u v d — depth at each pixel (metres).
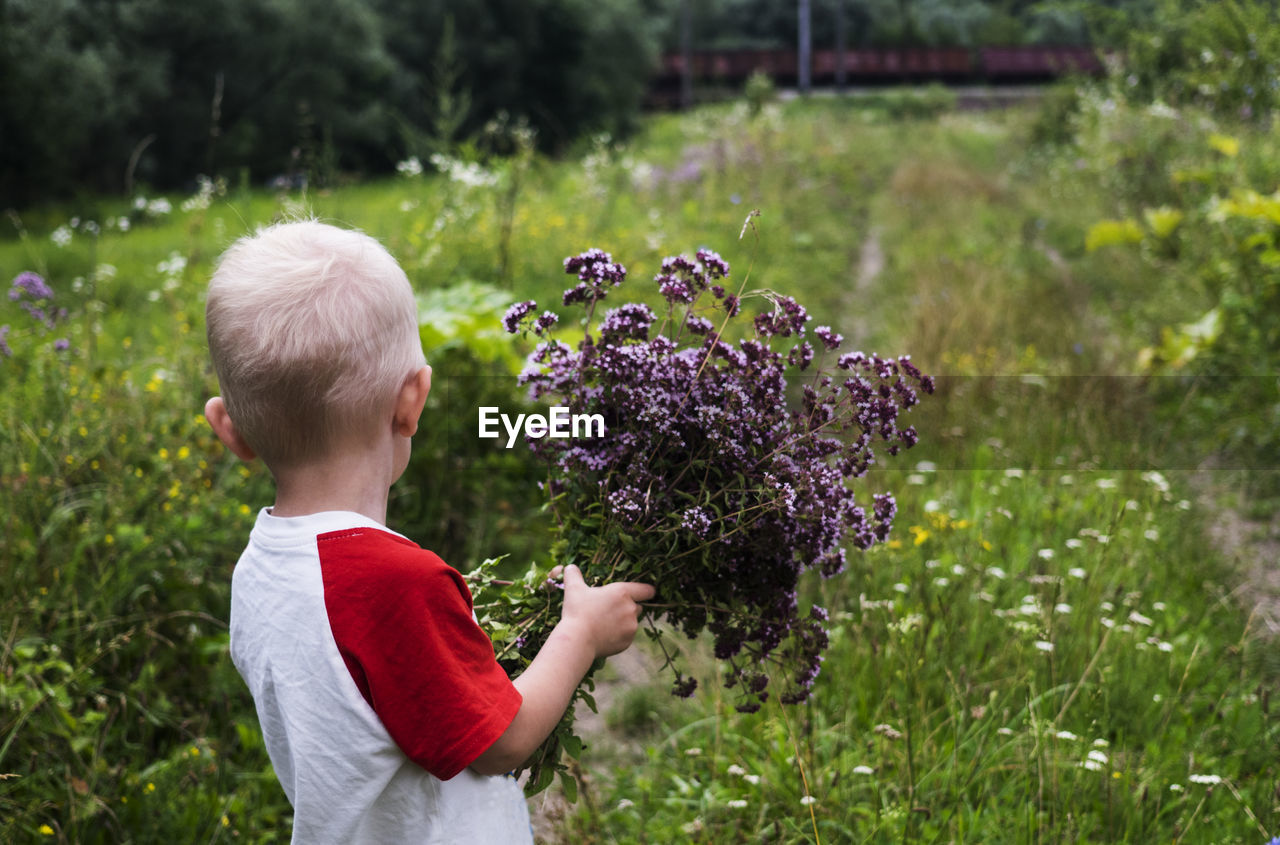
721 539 1.48
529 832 1.32
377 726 1.08
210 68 23.31
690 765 2.84
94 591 2.85
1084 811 2.51
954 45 63.81
